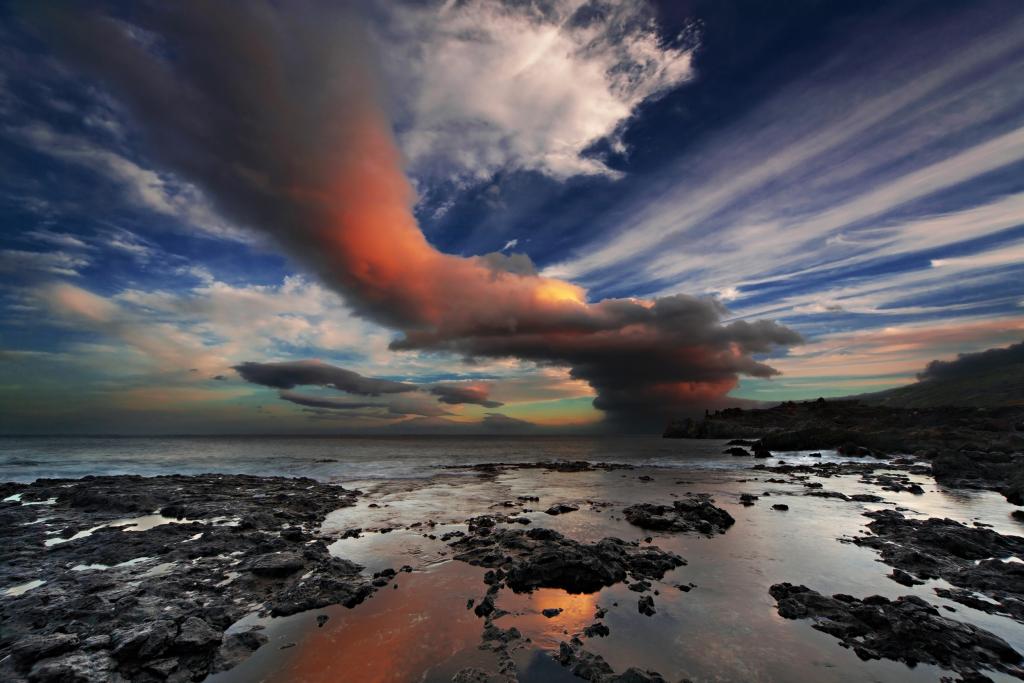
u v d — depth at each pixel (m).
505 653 10.27
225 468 54.81
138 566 15.70
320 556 17.11
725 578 15.00
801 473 47.62
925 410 91.06
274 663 9.93
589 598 13.38
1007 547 17.92
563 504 27.52
